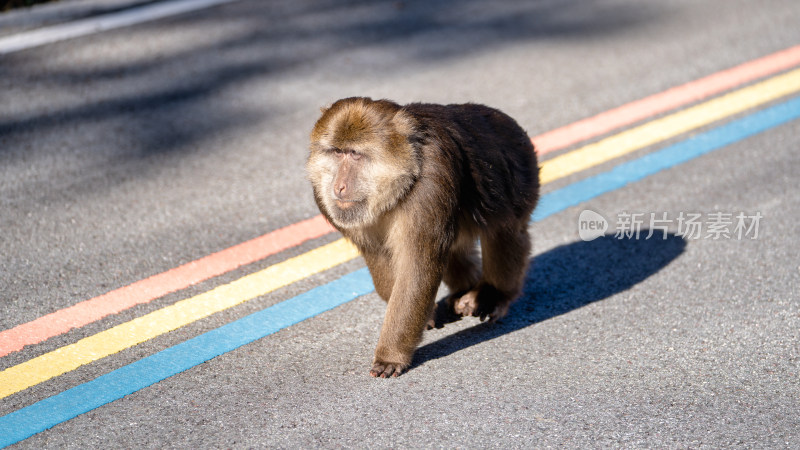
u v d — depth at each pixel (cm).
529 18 1020
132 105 801
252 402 437
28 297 532
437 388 449
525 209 518
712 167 714
